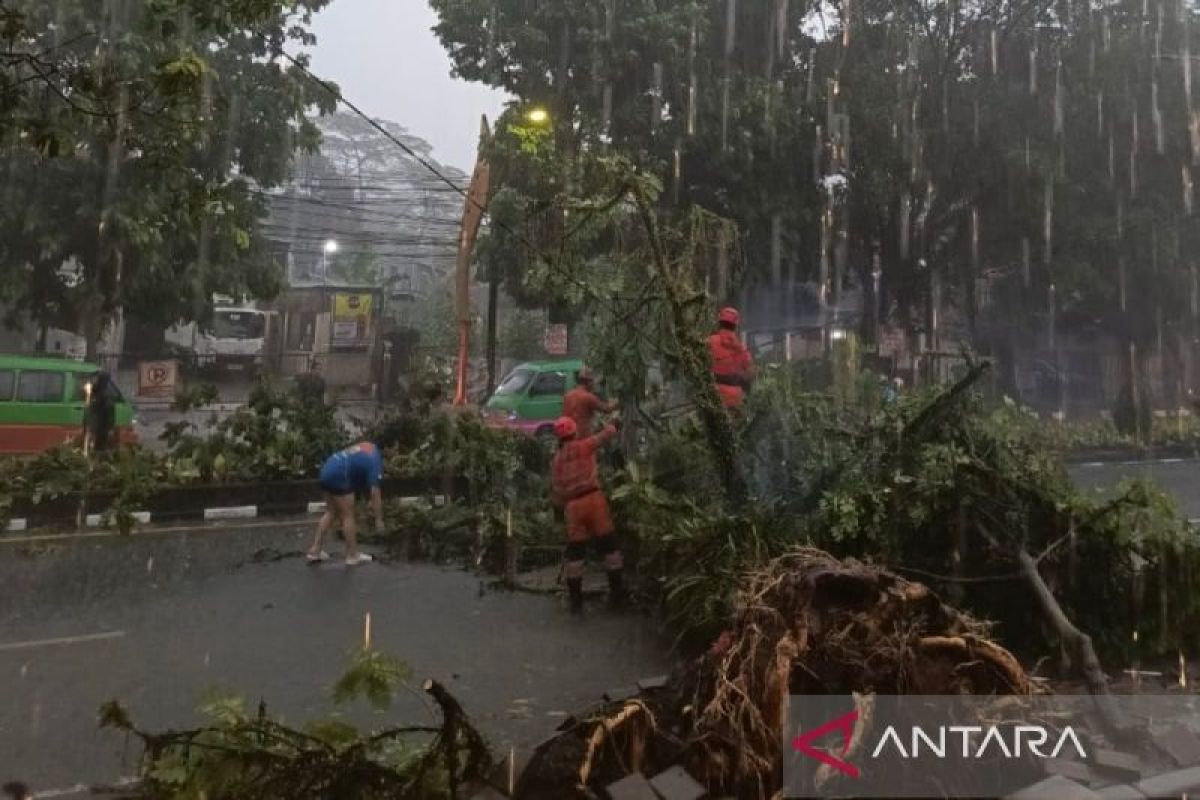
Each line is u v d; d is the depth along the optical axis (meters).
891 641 4.12
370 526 11.02
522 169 14.72
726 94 19.09
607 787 3.73
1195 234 22.73
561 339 21.27
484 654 6.60
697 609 6.33
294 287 35.25
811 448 6.99
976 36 21.61
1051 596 5.63
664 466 8.52
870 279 24.70
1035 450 6.75
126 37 13.02
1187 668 5.96
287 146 21.80
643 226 8.85
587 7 18.98
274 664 6.35
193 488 12.07
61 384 15.41
